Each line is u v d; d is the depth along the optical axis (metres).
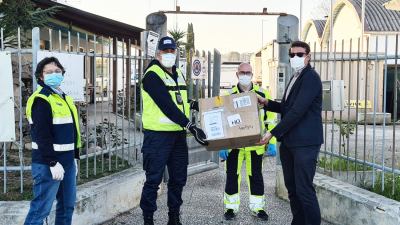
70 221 4.40
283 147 4.88
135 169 6.45
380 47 21.83
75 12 13.09
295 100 4.57
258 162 5.77
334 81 6.05
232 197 5.75
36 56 5.02
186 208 6.16
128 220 5.61
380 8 26.11
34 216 4.10
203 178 7.97
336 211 5.35
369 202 4.83
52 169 3.99
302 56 4.62
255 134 4.73
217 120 4.80
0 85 4.96
